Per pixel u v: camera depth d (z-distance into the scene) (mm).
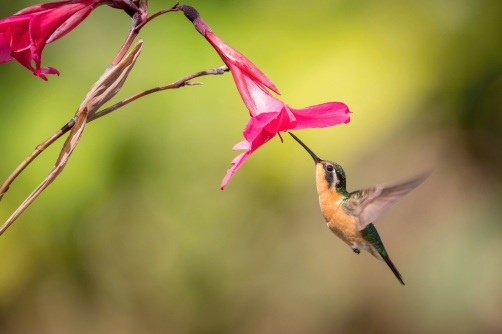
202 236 9977
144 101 8117
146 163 8211
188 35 8086
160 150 8234
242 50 8094
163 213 9258
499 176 11000
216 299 10922
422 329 10727
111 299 10148
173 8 4816
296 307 11344
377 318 11219
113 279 10008
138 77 8086
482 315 10297
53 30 4348
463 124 10320
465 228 10984
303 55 8070
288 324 11250
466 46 8789
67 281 9367
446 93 9375
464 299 10562
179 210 9195
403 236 11477
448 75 8805
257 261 10891
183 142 8289
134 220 9258
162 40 8102
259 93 4691
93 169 7945
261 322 11242
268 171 8500
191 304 10758
